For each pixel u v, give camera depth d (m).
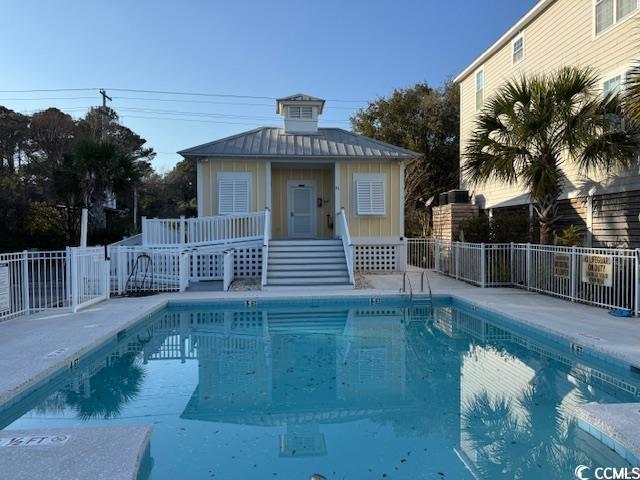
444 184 28.02
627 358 5.84
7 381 5.12
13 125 26.69
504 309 9.31
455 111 27.47
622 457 3.82
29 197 24.39
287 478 3.64
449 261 15.38
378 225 16.42
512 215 15.01
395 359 7.04
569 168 13.74
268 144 16.45
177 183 47.56
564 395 5.41
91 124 29.84
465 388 5.73
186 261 13.12
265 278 12.84
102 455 3.59
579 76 10.85
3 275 8.59
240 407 5.18
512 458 3.94
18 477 3.25
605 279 9.09
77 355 6.37
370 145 16.88
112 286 12.69
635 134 10.70
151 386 5.90
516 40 16.62
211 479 3.63
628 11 11.47
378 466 3.84
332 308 11.12
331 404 5.25
